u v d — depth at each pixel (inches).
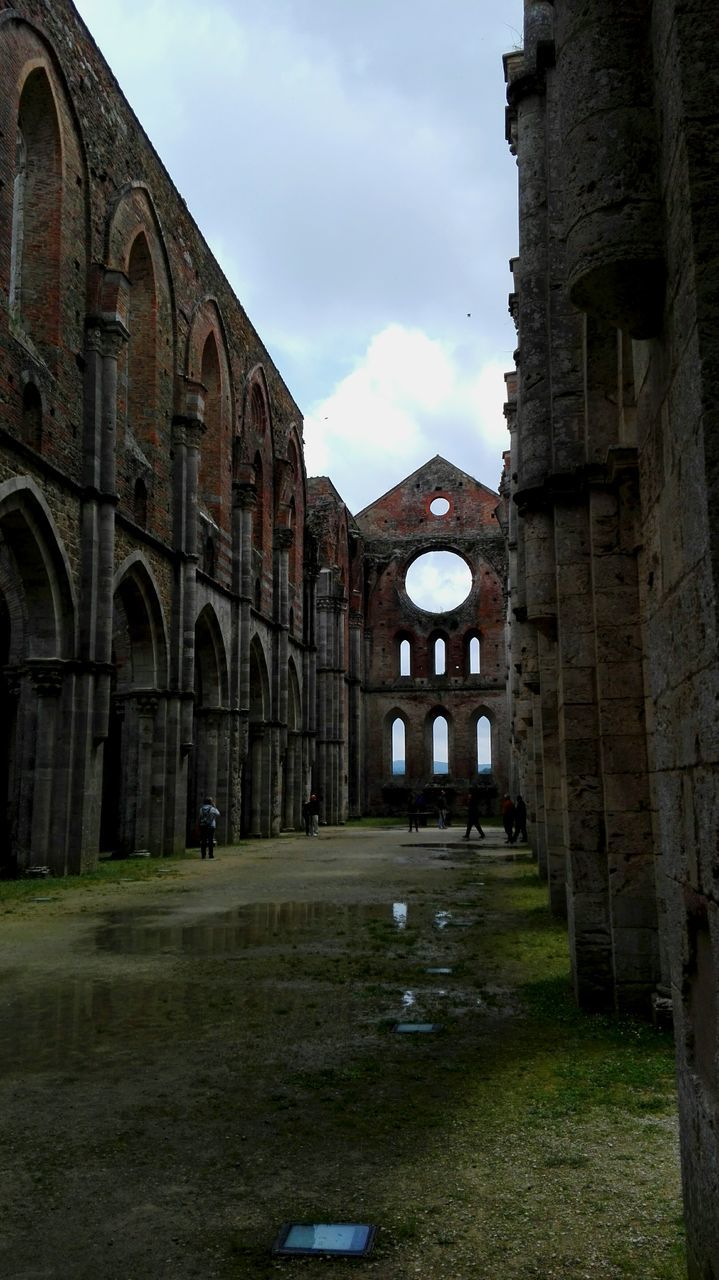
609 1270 162.6
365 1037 315.3
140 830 1081.4
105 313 923.4
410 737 2507.4
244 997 374.9
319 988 390.6
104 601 898.1
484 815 2437.3
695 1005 139.5
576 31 162.1
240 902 671.8
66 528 858.1
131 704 1098.7
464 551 2559.1
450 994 377.7
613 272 149.9
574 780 365.7
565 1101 248.8
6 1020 341.4
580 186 157.6
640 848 342.6
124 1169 210.4
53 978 412.8
